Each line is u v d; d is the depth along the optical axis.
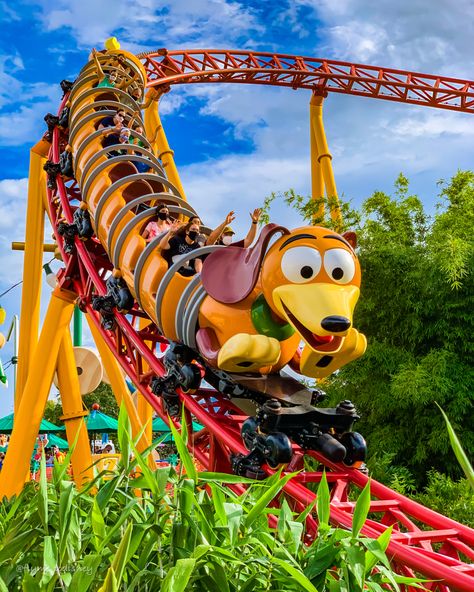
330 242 6.88
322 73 25.11
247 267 7.34
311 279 6.76
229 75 24.97
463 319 14.10
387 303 14.75
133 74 16.06
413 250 14.99
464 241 14.09
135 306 11.53
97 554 3.24
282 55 25.75
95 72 14.27
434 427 13.46
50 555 3.10
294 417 7.45
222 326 7.44
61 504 3.33
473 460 13.36
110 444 16.81
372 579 3.93
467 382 13.38
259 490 4.14
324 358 6.93
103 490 3.73
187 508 3.54
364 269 15.02
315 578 3.50
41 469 3.47
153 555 3.62
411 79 26.11
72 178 13.53
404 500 7.31
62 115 14.74
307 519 6.77
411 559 5.78
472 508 10.66
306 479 7.38
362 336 7.05
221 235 9.09
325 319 6.55
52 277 20.70
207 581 3.33
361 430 15.01
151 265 8.75
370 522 6.61
